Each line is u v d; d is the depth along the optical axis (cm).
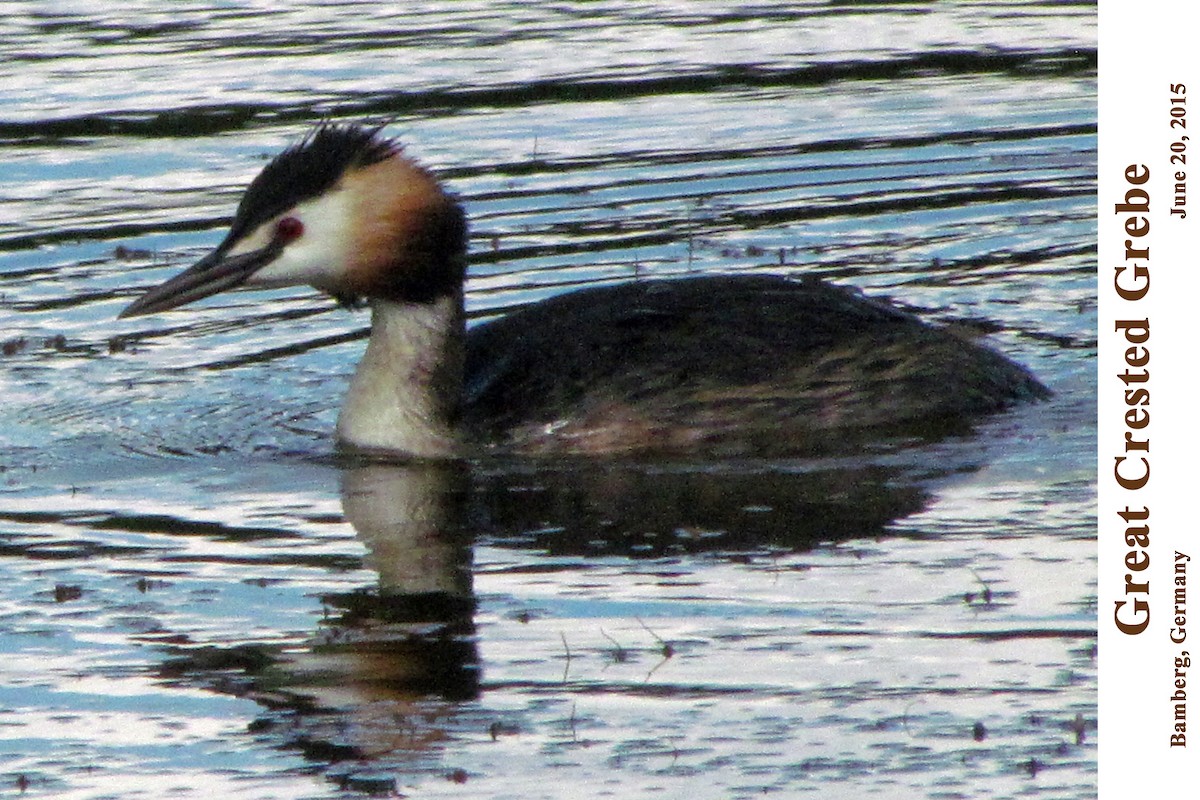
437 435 1398
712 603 1105
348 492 1312
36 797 916
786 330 1445
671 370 1412
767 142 2083
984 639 1051
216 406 1490
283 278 1392
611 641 1058
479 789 915
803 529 1216
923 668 1021
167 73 2333
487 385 1431
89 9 2658
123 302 1683
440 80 2298
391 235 1384
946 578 1130
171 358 1594
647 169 1998
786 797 902
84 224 1855
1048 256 1756
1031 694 993
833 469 1333
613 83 2297
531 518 1253
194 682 1024
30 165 2020
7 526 1248
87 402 1494
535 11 2650
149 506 1286
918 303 1647
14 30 2548
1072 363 1531
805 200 1912
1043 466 1323
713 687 1005
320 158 1390
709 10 2647
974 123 2139
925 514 1238
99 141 2086
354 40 2486
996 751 940
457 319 1413
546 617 1089
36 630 1087
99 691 1018
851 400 1422
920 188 1941
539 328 1465
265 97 2231
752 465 1351
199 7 2670
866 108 2198
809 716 974
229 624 1091
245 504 1290
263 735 969
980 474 1313
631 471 1346
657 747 950
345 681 1022
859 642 1050
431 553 1191
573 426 1395
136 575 1162
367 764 942
